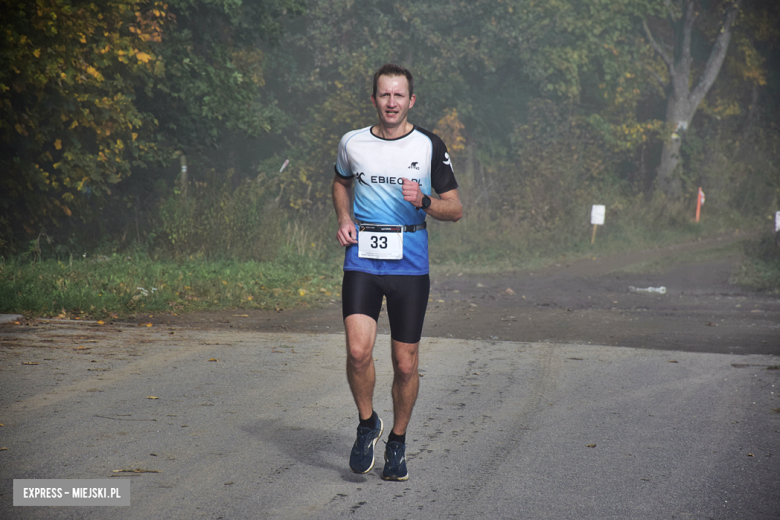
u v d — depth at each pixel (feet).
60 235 55.88
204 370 23.85
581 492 14.03
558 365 26.21
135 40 54.08
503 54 102.68
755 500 13.75
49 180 52.11
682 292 52.26
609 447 16.83
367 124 97.71
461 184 98.53
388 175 14.34
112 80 54.49
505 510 13.09
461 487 14.20
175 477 14.32
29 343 27.04
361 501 13.38
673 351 29.32
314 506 13.10
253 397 20.58
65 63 48.39
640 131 125.08
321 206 93.04
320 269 57.16
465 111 103.65
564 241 87.61
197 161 84.53
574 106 115.96
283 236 63.05
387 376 24.00
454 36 101.40
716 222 124.77
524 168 97.40
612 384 23.27
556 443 17.07
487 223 87.10
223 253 57.98
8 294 35.06
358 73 100.22
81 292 36.96
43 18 46.88
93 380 21.94
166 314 36.40
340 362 25.80
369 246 14.40
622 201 109.81
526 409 20.11
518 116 114.11
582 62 109.29
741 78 147.43
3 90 46.06
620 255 82.89
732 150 143.33
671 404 20.81
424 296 14.73
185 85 60.13
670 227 112.47
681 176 131.44
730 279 59.31
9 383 21.21
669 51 140.67
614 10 109.81
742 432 18.12
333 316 38.42
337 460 15.61
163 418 18.26
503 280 59.21
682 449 16.74
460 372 24.82
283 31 69.62
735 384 23.40
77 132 53.42
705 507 13.39
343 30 103.45
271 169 99.91
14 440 16.25
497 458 15.97
